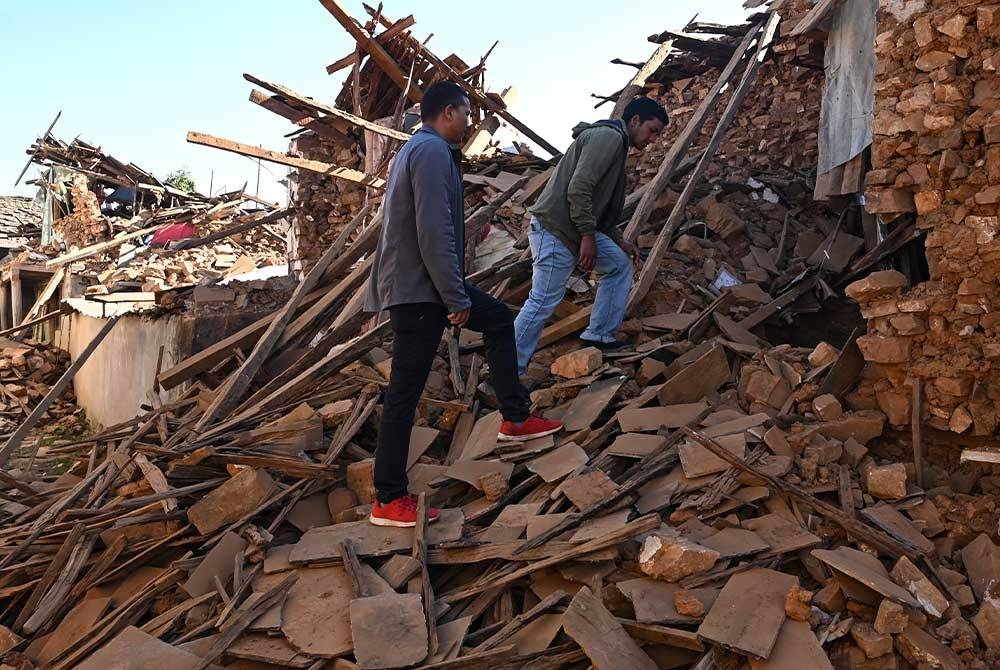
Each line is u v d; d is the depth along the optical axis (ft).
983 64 9.25
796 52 18.48
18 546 10.46
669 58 25.52
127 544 10.32
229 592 9.04
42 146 61.26
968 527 8.59
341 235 18.89
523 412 10.98
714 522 8.77
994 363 9.02
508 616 8.09
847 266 15.92
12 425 35.40
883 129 10.27
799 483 9.21
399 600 7.94
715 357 12.04
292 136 32.94
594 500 9.18
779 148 22.12
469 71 30.25
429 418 12.92
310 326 16.30
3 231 74.69
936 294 9.51
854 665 6.91
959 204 9.49
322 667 7.39
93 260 52.49
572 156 12.40
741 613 7.20
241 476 10.44
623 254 13.37
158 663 7.48
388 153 27.04
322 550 9.14
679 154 18.51
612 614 7.61
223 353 16.70
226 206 59.82
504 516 9.50
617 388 12.09
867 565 7.86
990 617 7.21
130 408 27.02
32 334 47.85
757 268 17.15
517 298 16.34
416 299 9.14
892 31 10.21
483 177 22.82
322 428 12.17
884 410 10.23
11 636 9.18
